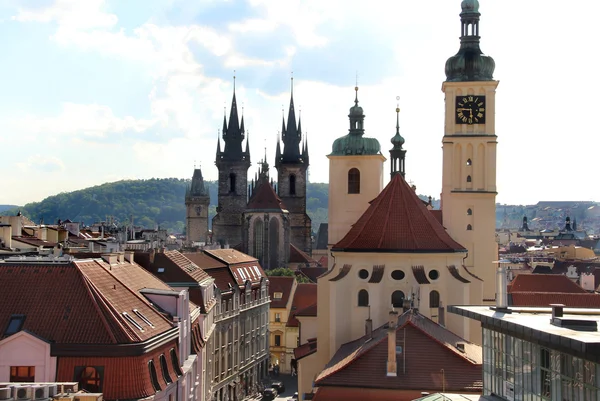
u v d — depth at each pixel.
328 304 107.88
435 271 103.38
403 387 75.00
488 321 56.31
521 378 52.91
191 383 85.62
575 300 126.44
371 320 100.00
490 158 128.00
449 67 129.38
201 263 141.88
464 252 104.62
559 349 47.66
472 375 75.50
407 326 80.06
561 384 47.47
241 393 150.25
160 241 179.62
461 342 88.50
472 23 129.38
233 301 144.50
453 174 128.50
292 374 183.00
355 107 142.12
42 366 62.66
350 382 76.25
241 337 151.38
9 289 68.00
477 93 128.00
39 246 124.44
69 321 65.12
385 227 105.31
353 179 139.88
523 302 126.75
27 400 53.69
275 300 187.38
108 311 66.19
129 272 84.50
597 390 43.56
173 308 79.06
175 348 75.94
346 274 104.12
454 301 102.50
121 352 63.19
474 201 128.12
